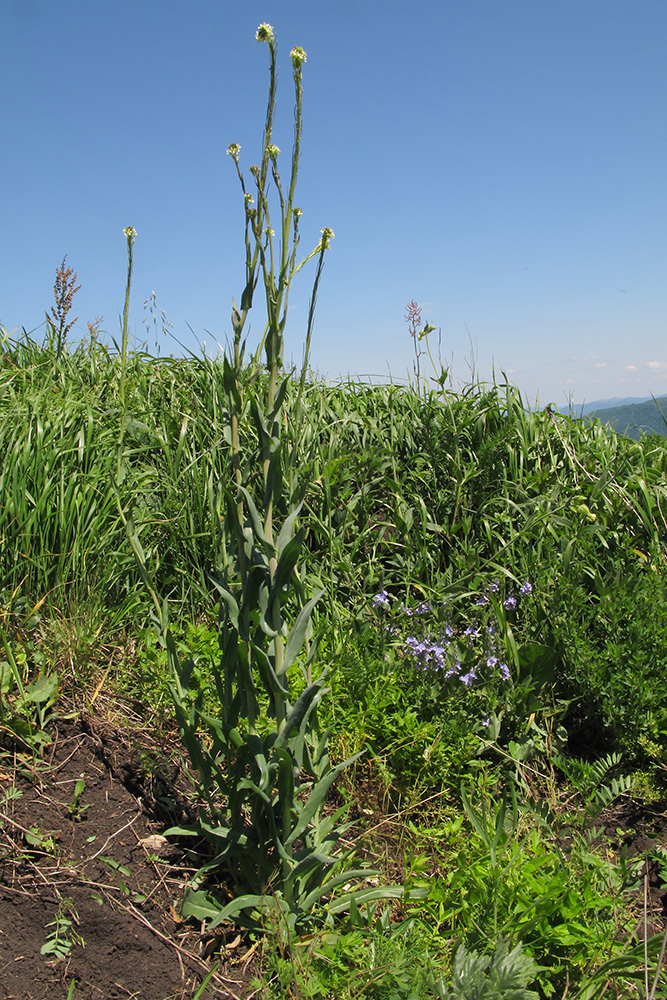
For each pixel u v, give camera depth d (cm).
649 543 428
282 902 206
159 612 225
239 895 219
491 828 246
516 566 399
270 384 198
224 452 407
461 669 325
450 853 248
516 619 377
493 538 428
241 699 205
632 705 312
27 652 288
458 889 222
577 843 243
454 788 282
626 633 343
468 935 201
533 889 213
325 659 320
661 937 208
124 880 219
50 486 336
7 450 346
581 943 207
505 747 319
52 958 193
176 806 252
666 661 322
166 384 480
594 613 358
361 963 194
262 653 189
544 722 331
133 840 235
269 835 213
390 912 221
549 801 294
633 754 312
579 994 198
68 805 238
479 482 451
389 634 349
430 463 464
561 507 411
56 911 203
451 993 180
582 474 467
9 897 203
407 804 274
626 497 444
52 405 394
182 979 196
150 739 274
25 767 246
